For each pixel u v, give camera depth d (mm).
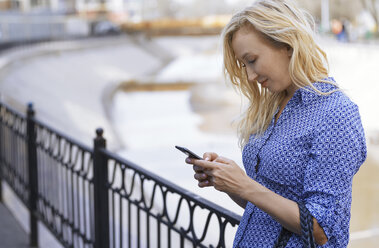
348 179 1190
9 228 4309
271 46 1254
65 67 32844
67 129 21109
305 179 1216
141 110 30172
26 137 4012
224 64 1406
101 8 48656
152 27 51438
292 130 1269
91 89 31328
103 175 2729
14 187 4438
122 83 35688
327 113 1212
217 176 1234
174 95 35562
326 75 1310
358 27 46688
